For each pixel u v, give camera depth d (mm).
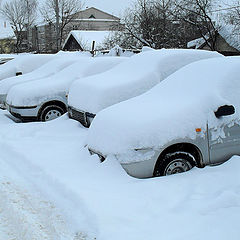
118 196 4461
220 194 4414
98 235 3713
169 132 4992
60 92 9609
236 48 26312
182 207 4188
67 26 53688
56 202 4590
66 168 5598
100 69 10281
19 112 9398
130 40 29797
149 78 7656
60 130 8062
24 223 4117
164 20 29516
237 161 5145
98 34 43344
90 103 7598
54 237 3824
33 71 13133
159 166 5043
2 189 5102
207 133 5141
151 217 4000
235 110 5328
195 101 5316
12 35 59031
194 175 4957
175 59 7949
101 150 5324
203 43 28141
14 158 6473
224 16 27547
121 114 5438
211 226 3758
